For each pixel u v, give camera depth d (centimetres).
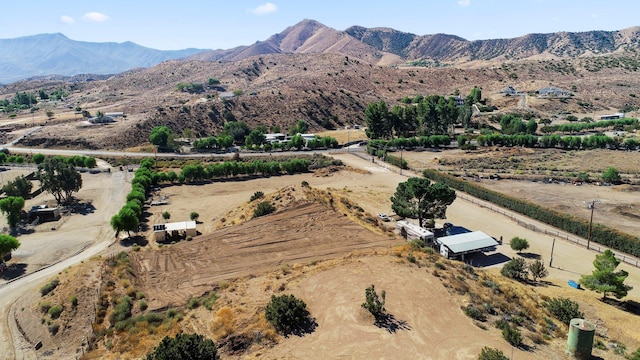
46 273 5803
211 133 17575
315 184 10488
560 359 3111
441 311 3591
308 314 3534
